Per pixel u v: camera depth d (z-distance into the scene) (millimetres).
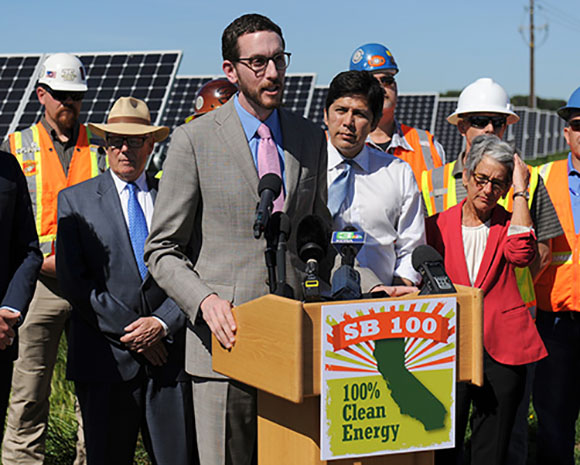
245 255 3240
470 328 2793
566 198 4793
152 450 3977
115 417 3928
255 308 2729
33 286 3834
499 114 4883
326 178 3518
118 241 4043
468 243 4027
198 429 3348
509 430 3947
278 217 2998
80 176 5297
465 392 3928
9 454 4973
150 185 4344
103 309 3885
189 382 3969
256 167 3273
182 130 3295
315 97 20828
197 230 3355
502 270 3934
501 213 4008
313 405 2660
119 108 4422
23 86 11047
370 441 2627
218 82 5805
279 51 3123
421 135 6254
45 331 5008
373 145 5836
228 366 2930
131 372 3896
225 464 3281
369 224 3977
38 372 4988
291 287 2990
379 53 5863
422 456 2805
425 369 2684
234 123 3279
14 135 5324
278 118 3398
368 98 3805
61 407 5961
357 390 2598
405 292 3221
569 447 4871
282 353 2588
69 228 4043
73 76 5277
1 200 3811
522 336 3910
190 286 3086
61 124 5332
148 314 3984
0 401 3840
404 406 2658
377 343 2607
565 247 4727
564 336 4773
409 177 4105
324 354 2543
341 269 2965
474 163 3850
